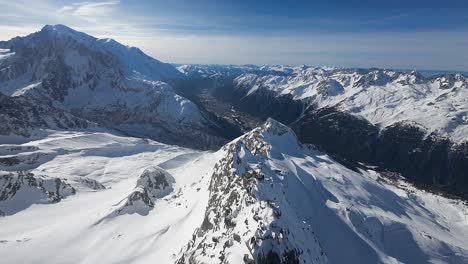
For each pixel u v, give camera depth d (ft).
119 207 307.58
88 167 624.59
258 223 171.42
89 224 286.87
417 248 288.10
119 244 250.78
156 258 219.61
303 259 174.09
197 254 181.98
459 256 290.56
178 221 261.03
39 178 395.75
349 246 260.83
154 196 353.92
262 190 200.75
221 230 186.91
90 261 236.02
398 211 375.45
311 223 263.08
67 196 395.75
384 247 278.46
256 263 154.61
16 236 289.33
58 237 268.62
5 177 378.73
